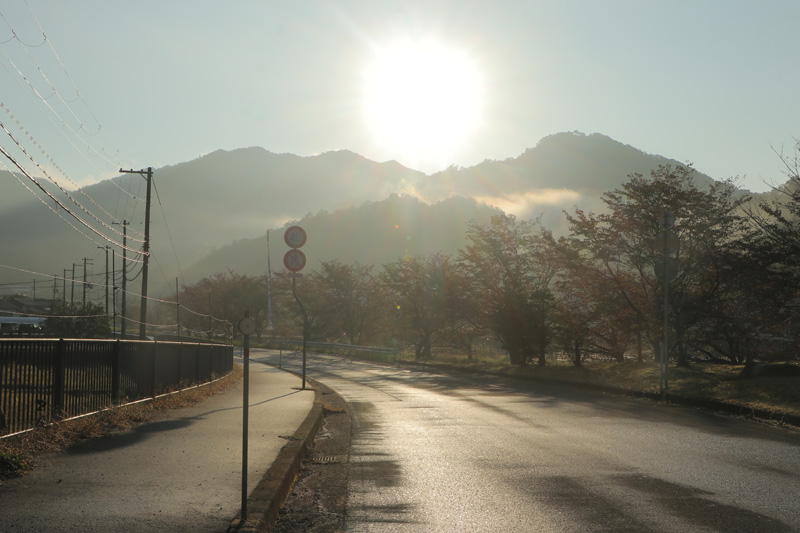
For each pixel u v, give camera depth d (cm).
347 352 5053
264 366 3816
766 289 1920
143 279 4375
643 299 2377
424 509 616
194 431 998
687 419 1293
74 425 934
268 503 569
